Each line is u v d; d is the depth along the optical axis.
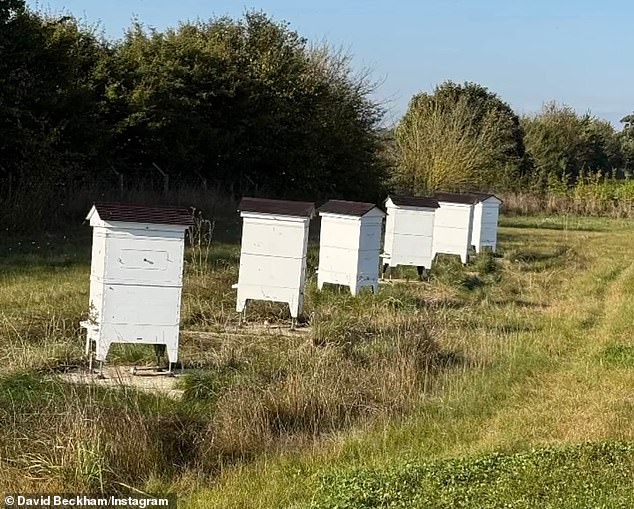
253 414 8.15
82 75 29.70
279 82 35.53
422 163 44.84
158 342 9.66
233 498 6.73
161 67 31.44
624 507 6.30
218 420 8.00
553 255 25.69
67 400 7.83
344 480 6.75
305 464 7.50
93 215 9.67
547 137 69.75
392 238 18.88
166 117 30.95
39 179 22.86
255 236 12.98
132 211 9.44
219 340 11.52
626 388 10.26
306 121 36.12
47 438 7.10
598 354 12.11
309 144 35.84
